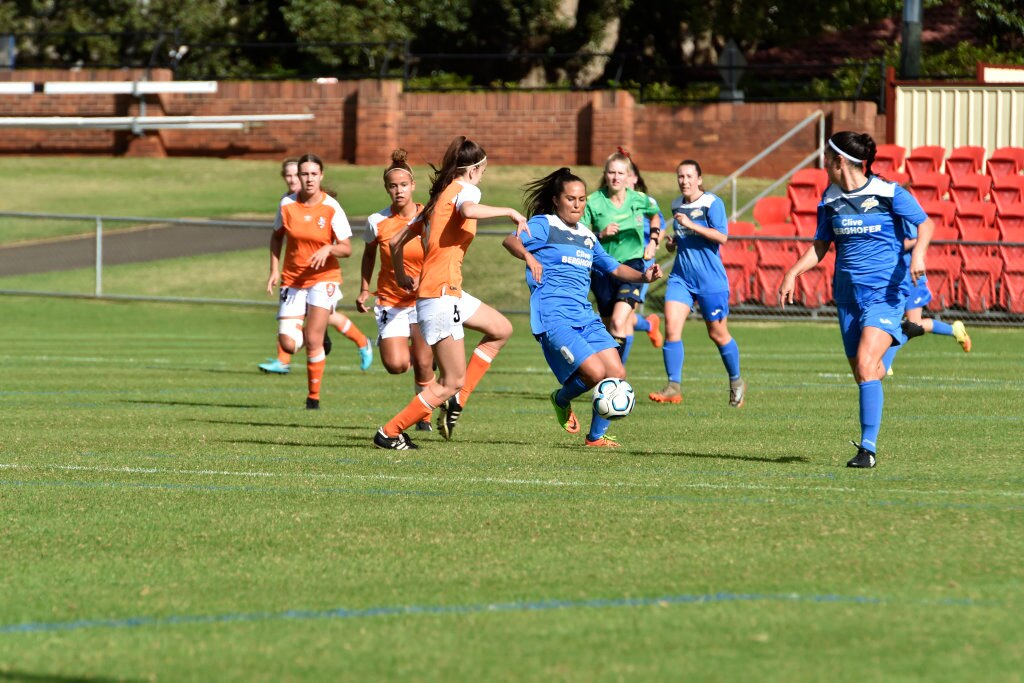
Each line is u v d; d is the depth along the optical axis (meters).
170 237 103.56
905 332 48.31
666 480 29.19
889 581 19.97
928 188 85.25
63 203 114.94
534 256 33.50
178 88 130.12
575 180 33.34
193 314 84.06
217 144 132.38
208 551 22.39
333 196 44.44
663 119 120.12
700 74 148.62
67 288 90.06
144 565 21.45
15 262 97.06
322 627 17.91
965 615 18.19
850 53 145.25
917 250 30.30
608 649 16.83
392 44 130.50
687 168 44.44
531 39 141.00
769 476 29.70
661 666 16.16
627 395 33.56
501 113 124.88
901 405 43.91
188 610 18.83
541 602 19.05
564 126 123.56
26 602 19.28
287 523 24.58
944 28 140.75
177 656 16.72
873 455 31.08
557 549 22.34
